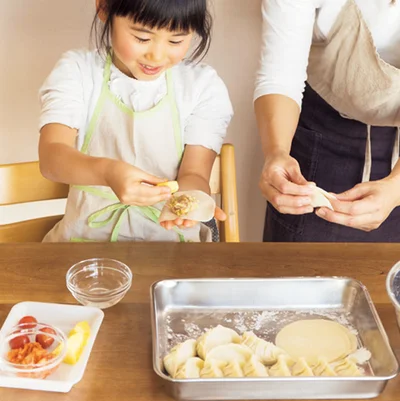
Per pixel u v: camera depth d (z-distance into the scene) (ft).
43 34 6.14
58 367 3.26
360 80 4.94
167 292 3.75
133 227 4.92
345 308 3.82
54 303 3.77
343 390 3.10
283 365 3.25
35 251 4.22
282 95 4.75
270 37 4.77
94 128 4.94
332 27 4.86
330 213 4.05
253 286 3.80
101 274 4.02
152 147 4.97
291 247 4.39
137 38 4.23
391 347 3.37
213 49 6.37
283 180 4.10
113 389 3.18
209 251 4.31
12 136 6.61
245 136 6.80
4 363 3.18
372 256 4.33
